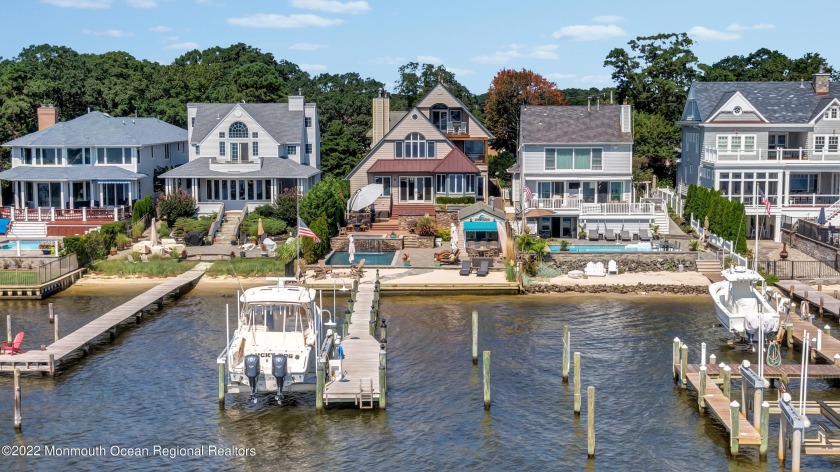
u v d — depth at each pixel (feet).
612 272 244.01
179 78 487.61
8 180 323.78
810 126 291.58
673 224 297.74
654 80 409.69
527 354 179.73
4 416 148.87
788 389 158.51
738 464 131.54
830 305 206.18
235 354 151.33
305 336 157.58
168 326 201.16
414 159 323.78
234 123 318.65
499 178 398.42
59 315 209.77
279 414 149.79
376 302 207.72
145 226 294.87
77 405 153.58
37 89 359.46
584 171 293.23
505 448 137.08
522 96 432.66
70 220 289.94
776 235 278.67
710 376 158.51
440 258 255.70
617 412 150.00
